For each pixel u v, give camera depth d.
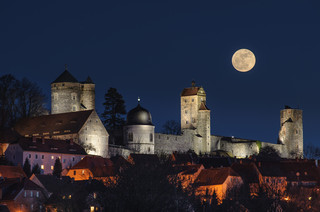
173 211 162.25
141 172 163.62
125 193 162.12
